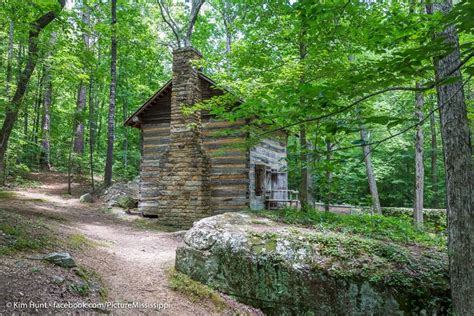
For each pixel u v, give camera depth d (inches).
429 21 140.5
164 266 260.1
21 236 217.5
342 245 202.8
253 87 293.7
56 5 346.0
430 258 189.3
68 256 195.3
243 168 475.2
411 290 167.8
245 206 465.7
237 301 213.6
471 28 95.5
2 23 386.9
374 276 175.6
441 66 159.0
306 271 193.3
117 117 1126.4
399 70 112.1
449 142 161.2
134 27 832.9
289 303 196.5
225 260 223.9
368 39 171.5
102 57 969.5
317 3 153.2
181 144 465.1
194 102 479.8
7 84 415.2
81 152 918.4
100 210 531.8
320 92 120.5
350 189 593.3
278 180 580.1
